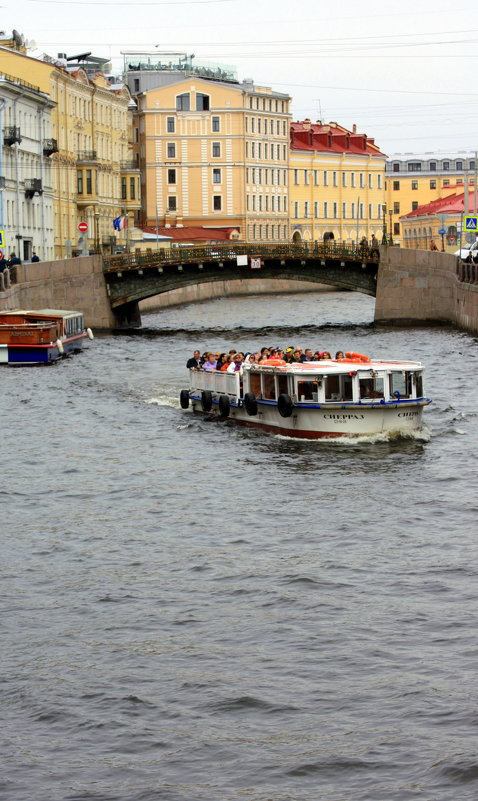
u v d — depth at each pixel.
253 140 189.12
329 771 22.28
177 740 23.50
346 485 41.88
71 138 145.50
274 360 51.75
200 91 185.25
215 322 118.81
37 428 53.31
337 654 26.83
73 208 147.00
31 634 28.34
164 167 185.88
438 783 21.73
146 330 108.31
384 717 24.05
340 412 49.31
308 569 32.44
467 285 98.00
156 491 41.34
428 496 40.09
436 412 55.59
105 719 24.30
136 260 108.00
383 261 108.31
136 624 28.83
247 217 187.50
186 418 56.16
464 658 26.41
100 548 34.72
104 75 164.12
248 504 39.47
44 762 22.84
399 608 29.41
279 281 185.25
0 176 118.12
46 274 106.25
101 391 65.06
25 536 36.00
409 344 87.25
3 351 78.25
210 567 32.81
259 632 28.16
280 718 24.17
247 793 21.70
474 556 33.31
